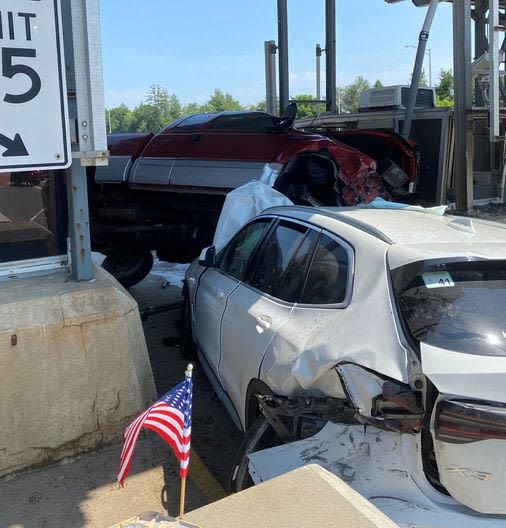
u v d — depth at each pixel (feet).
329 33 44.29
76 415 11.59
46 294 11.65
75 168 12.14
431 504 7.03
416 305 7.97
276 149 20.90
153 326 21.13
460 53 30.81
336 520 5.42
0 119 10.39
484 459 6.63
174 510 10.34
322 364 8.08
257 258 12.37
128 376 12.21
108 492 10.72
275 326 9.80
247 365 10.46
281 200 17.33
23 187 12.59
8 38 10.31
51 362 11.29
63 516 10.02
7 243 12.57
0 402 10.78
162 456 11.94
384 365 7.38
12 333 10.87
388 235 9.19
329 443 7.89
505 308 7.97
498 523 6.85
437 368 7.00
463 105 31.09
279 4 40.98
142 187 23.52
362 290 8.57
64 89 10.91
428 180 33.45
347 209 11.63
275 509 5.60
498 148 35.96
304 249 10.61
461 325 7.68
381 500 7.27
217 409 14.73
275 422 8.77
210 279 14.58
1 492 10.59
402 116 35.14
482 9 48.14
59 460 11.48
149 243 24.53
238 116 23.34
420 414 7.01
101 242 24.95
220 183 21.53
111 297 12.21
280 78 41.86
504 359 7.14
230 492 9.38
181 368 17.30
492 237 9.53
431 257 8.34
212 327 13.20
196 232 23.85
